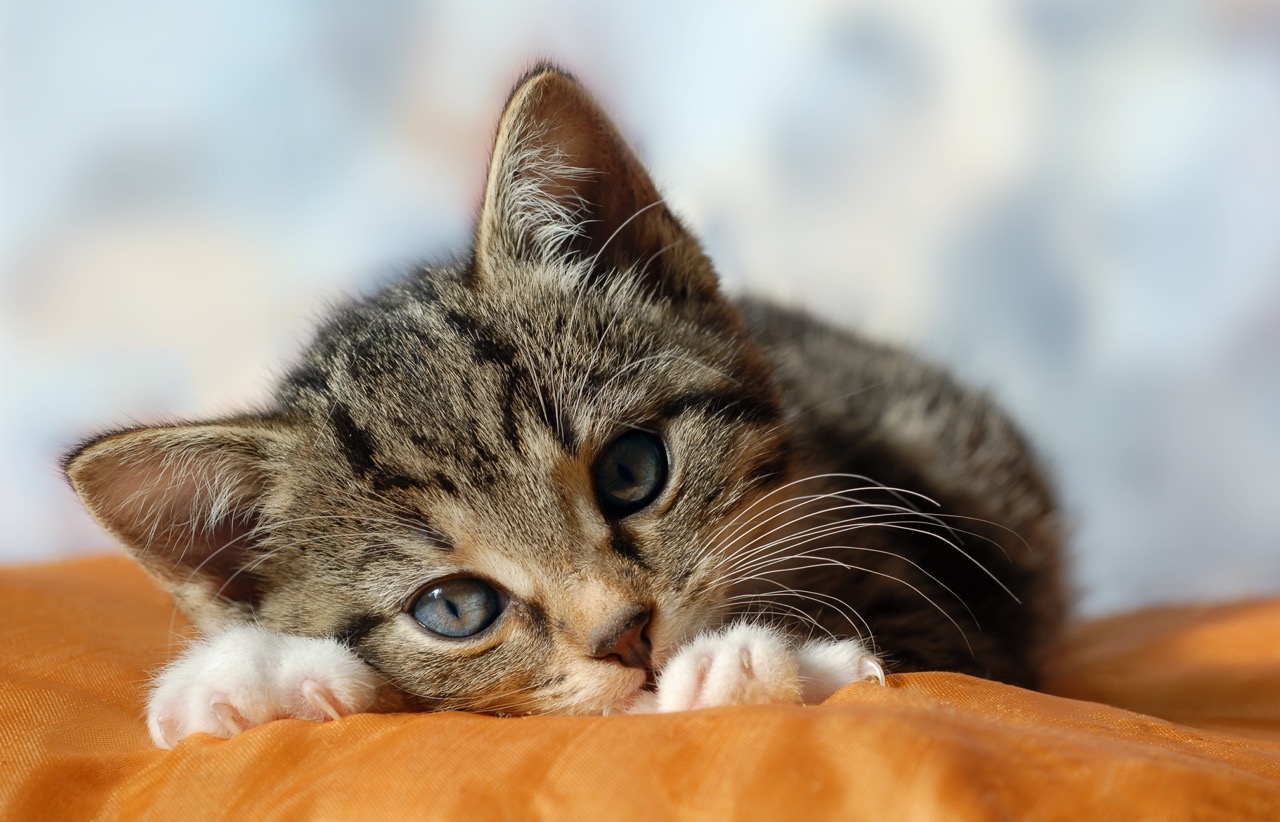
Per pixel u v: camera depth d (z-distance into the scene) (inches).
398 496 13.0
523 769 10.9
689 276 14.3
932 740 10.5
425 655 12.9
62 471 13.2
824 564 14.1
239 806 11.1
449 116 22.2
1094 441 22.4
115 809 11.3
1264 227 21.4
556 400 13.2
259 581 13.7
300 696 12.4
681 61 22.6
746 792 10.5
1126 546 22.3
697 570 13.1
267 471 13.5
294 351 15.5
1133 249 22.1
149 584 16.0
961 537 15.5
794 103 22.7
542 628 12.8
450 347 13.5
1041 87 22.2
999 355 22.7
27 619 14.2
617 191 14.1
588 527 13.0
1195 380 22.0
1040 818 10.3
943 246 22.8
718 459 13.5
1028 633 15.9
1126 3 21.7
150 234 22.1
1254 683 15.0
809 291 22.8
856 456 15.4
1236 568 21.9
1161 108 21.8
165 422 13.4
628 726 11.1
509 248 13.9
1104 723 11.8
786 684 12.1
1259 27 21.1
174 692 12.5
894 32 22.5
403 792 10.9
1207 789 10.5
